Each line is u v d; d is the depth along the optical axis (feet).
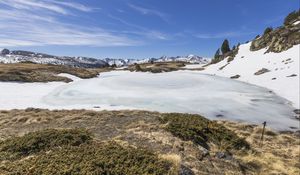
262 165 62.75
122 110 111.14
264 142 86.53
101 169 41.42
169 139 65.41
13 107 125.29
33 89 180.04
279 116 124.47
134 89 186.60
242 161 62.18
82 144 55.06
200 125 76.28
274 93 177.68
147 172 42.78
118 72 360.48
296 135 100.83
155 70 347.77
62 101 142.61
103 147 52.54
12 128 81.87
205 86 204.74
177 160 49.83
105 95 160.97
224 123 108.17
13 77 202.18
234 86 205.36
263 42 343.46
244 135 92.38
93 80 244.42
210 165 54.95
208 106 136.98
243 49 375.25
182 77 263.29
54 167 41.09
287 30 307.78
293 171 63.00
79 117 91.66
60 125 83.51
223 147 67.51
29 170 39.88
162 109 126.21
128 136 67.36
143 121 82.79
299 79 191.93
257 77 236.63
